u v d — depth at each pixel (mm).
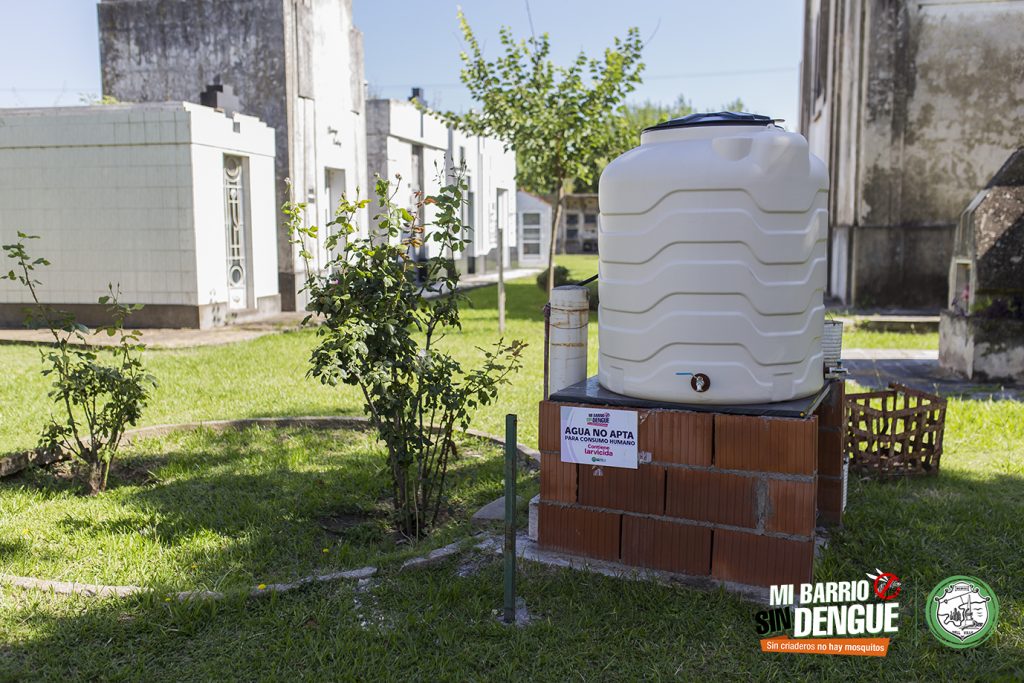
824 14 21516
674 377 4035
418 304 5059
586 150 14031
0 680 3262
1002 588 3980
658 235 3953
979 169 16625
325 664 3410
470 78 14008
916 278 16906
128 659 3449
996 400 8633
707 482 4020
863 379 10172
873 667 3383
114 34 19297
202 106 15445
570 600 3895
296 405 8297
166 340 13336
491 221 34219
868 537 4566
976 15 16359
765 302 3908
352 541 4902
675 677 3305
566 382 4625
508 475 3707
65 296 15500
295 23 18453
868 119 16656
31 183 15375
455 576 4199
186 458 6449
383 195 5004
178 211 14891
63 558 4520
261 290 17219
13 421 7461
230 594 3920
